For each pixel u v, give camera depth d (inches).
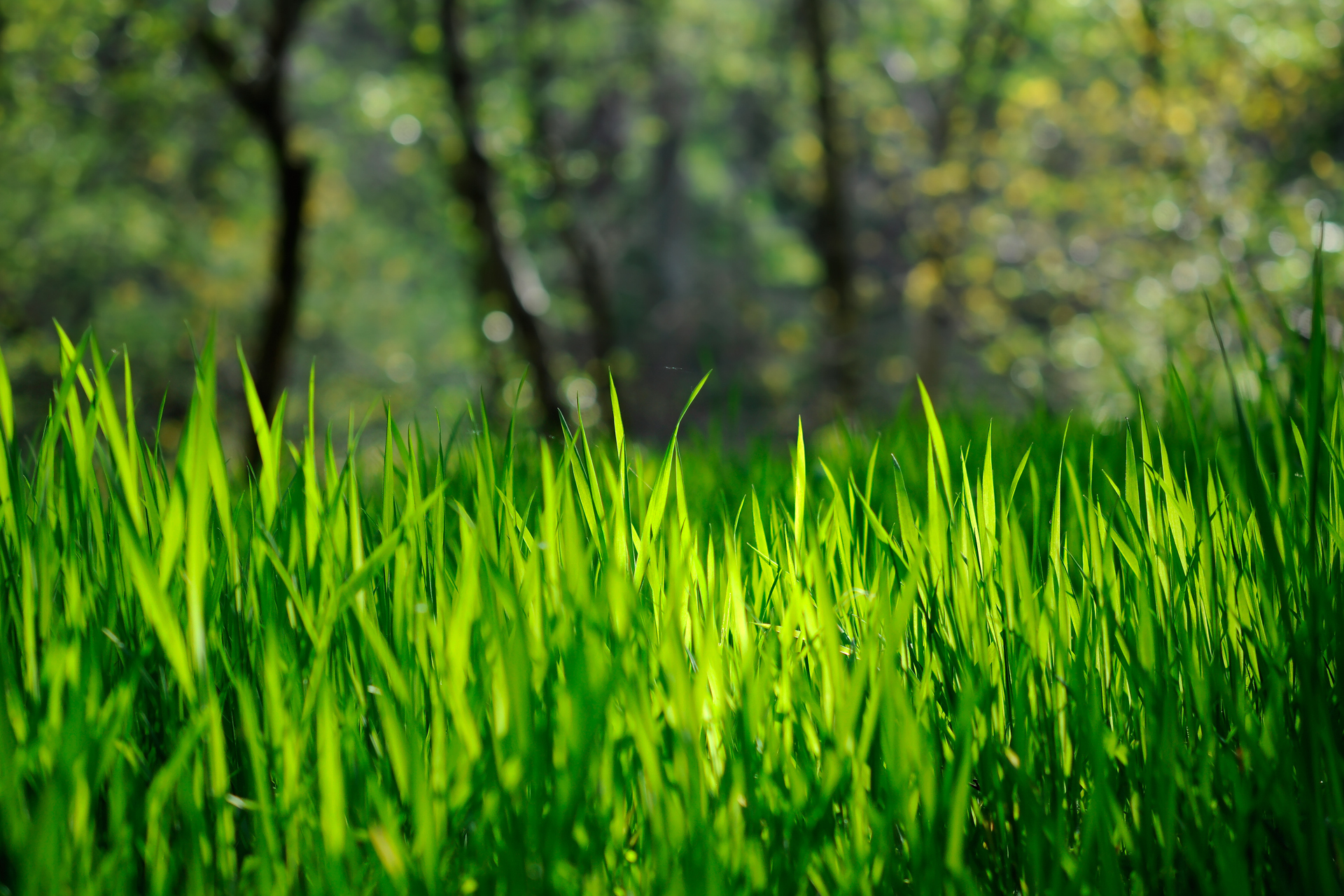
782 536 71.9
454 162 549.3
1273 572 66.7
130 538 64.9
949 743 67.2
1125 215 438.9
